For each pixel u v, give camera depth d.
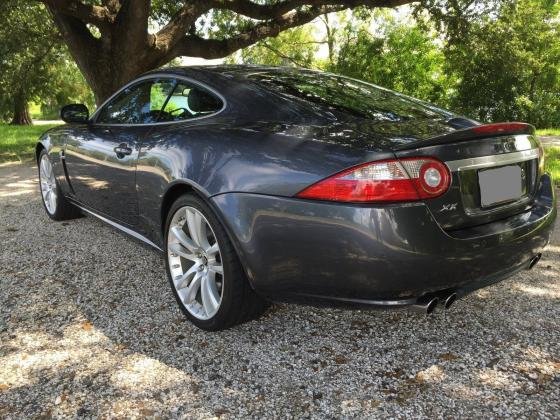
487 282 2.38
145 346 2.62
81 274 3.59
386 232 2.06
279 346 2.61
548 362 2.42
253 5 11.08
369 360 2.47
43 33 13.56
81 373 2.38
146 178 3.04
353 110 2.73
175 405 2.15
